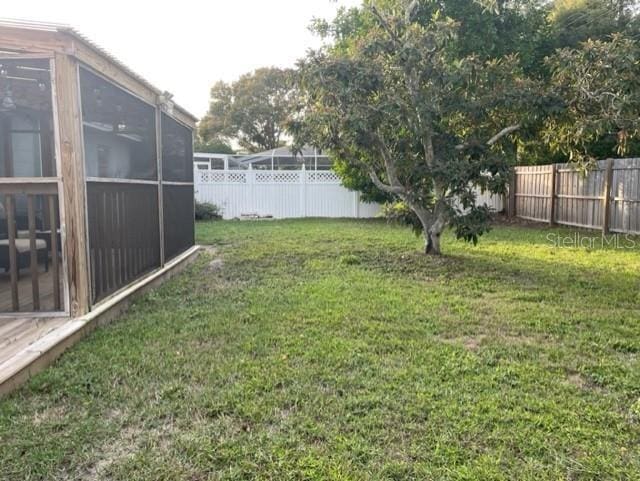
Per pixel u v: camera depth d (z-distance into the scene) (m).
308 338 3.98
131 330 4.16
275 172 15.85
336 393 2.98
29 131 8.34
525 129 7.32
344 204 16.20
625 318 4.58
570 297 5.39
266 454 2.34
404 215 8.34
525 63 11.85
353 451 2.37
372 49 7.00
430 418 2.67
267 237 10.53
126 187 5.17
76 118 4.04
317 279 6.35
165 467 2.24
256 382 3.11
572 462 2.28
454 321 4.48
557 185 12.57
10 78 6.21
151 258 6.03
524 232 11.41
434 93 6.96
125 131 6.91
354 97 6.90
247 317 4.58
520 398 2.92
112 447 2.40
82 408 2.79
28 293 5.24
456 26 6.80
